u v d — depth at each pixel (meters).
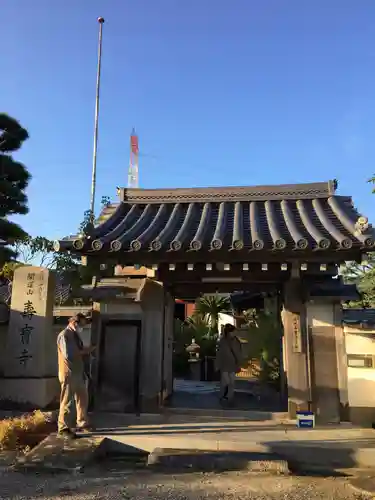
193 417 8.17
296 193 9.70
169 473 5.87
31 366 9.71
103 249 7.49
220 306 20.28
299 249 7.12
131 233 8.26
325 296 8.00
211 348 16.84
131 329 8.69
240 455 6.20
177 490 5.20
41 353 9.77
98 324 8.77
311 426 7.51
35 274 10.18
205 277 8.71
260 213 9.23
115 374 8.56
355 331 8.09
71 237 7.66
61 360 7.15
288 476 5.79
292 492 5.21
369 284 16.34
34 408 9.44
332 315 8.20
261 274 8.59
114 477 5.68
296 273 8.23
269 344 12.88
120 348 8.65
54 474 5.76
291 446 6.33
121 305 8.80
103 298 8.64
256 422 7.84
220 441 6.56
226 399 9.87
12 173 20.16
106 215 9.91
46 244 21.06
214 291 10.02
